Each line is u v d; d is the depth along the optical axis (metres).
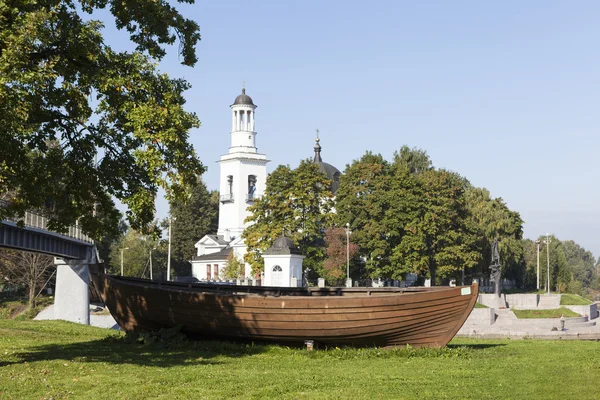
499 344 32.75
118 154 24.53
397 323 24.97
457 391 17.28
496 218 97.50
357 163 91.25
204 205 139.62
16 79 19.88
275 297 25.28
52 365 20.73
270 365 21.52
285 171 90.50
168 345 25.91
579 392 17.38
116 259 115.75
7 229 43.03
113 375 18.95
